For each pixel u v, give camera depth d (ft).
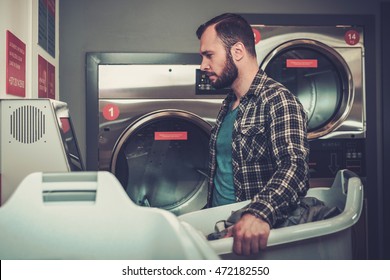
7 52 6.37
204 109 10.91
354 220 4.40
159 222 2.93
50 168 6.26
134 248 2.99
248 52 6.61
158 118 10.74
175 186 10.94
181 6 10.85
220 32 6.57
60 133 6.31
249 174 6.25
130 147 10.87
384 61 11.21
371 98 11.19
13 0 6.79
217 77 6.68
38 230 3.04
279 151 5.62
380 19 11.24
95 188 3.05
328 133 11.07
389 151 11.23
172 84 10.83
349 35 11.14
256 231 4.05
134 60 10.72
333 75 11.21
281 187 4.87
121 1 10.75
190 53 10.85
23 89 7.36
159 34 10.82
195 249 2.70
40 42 8.41
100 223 3.02
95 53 10.62
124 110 10.73
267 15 10.94
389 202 11.19
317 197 5.63
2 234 3.03
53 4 9.85
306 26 11.04
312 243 4.27
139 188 10.89
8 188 6.22
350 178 4.82
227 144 6.68
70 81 10.62
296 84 11.12
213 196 7.08
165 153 10.95
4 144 6.24
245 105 6.38
